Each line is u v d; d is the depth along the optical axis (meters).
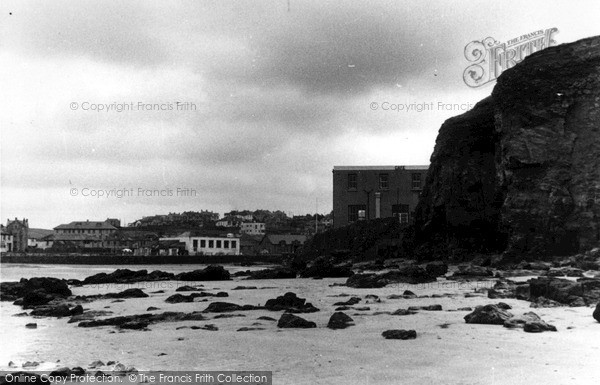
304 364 10.64
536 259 38.66
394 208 73.75
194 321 17.47
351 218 74.31
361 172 74.62
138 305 24.09
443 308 19.17
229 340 13.62
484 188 48.50
